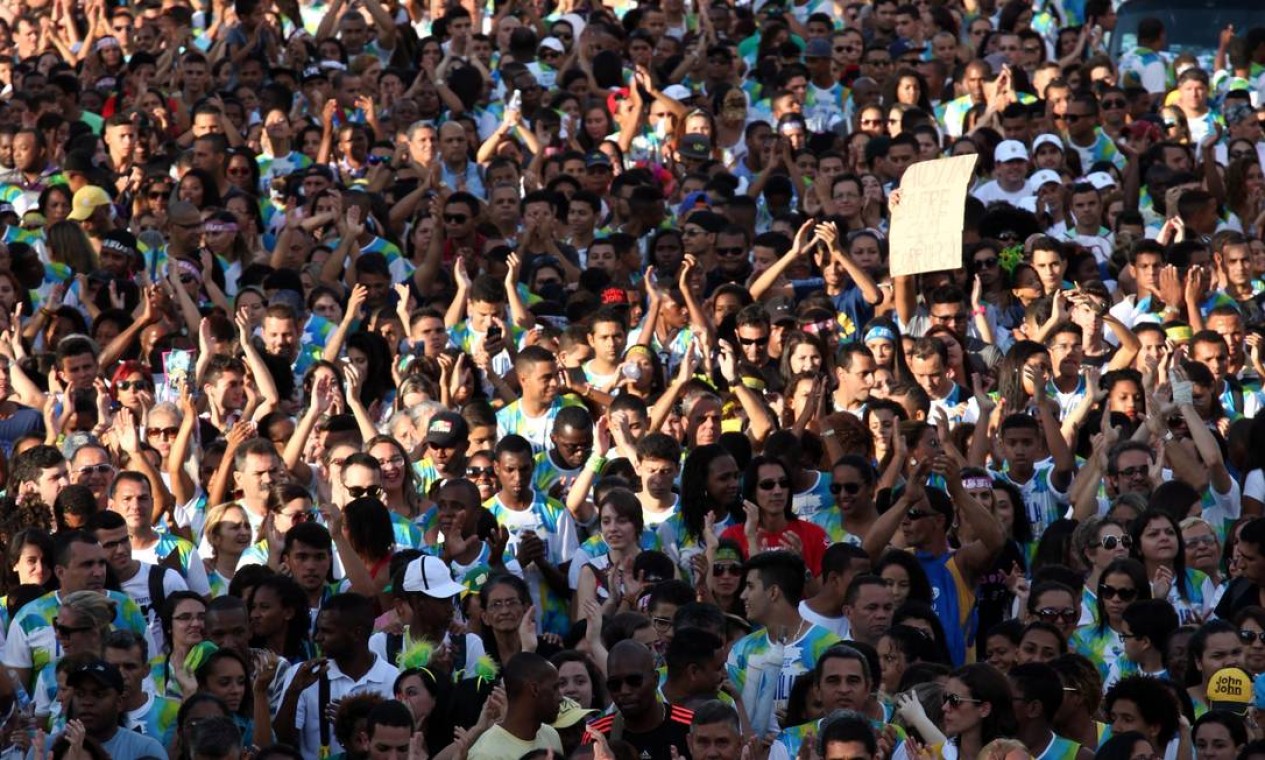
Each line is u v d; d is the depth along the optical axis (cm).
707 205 5241
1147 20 6769
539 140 5709
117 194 5222
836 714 2631
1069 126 5806
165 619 3127
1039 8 7238
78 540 3130
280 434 3969
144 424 3984
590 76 6138
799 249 4662
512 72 6006
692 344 4081
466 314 4641
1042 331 4303
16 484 3556
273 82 5984
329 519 3347
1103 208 5369
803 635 3069
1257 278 4975
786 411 4028
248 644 3073
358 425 3997
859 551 3198
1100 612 3309
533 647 2983
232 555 3475
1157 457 3809
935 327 4412
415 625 3069
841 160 5281
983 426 3938
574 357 4288
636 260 5031
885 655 3006
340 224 4994
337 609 2978
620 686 2675
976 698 2752
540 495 3684
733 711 2630
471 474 3678
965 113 6116
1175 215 5259
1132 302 4794
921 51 6638
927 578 3312
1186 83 6197
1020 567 3491
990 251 4756
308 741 2964
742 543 3425
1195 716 3067
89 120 5978
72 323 4556
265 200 5366
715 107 6003
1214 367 4303
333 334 4391
